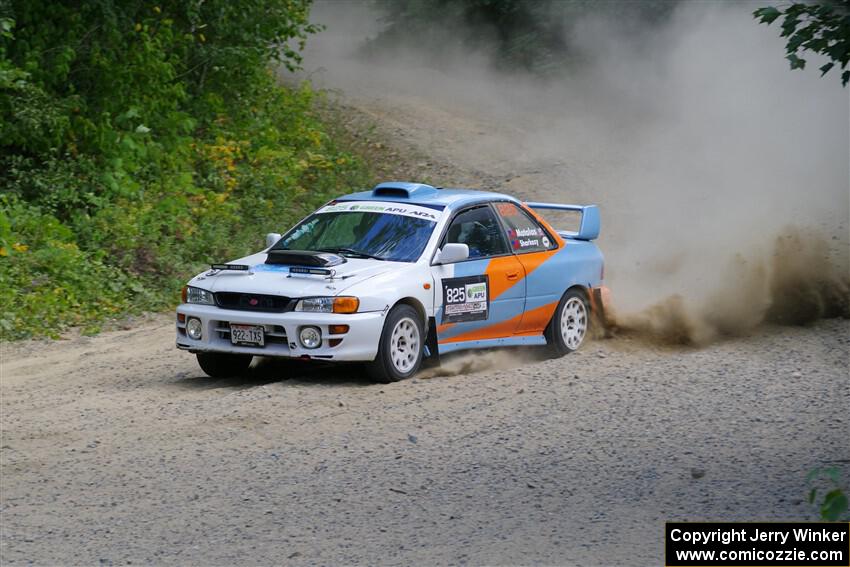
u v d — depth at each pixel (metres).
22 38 42.16
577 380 23.30
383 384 22.89
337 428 19.56
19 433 19.75
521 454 17.97
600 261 28.52
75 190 39.38
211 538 14.49
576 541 14.12
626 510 15.24
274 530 14.73
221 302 23.06
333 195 48.44
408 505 15.61
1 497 16.27
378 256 24.09
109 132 41.62
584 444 18.47
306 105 56.53
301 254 23.67
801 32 16.91
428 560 13.59
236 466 17.50
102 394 22.94
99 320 32.22
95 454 18.30
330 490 16.30
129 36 45.62
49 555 14.02
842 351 26.39
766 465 17.09
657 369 24.39
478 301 24.84
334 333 21.92
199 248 39.00
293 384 22.83
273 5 52.81
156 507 15.70
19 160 39.72
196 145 47.16
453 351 24.92
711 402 21.22
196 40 50.47
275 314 22.25
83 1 43.25
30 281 33.00
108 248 37.19
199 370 25.59
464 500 15.78
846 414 20.08
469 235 25.30
